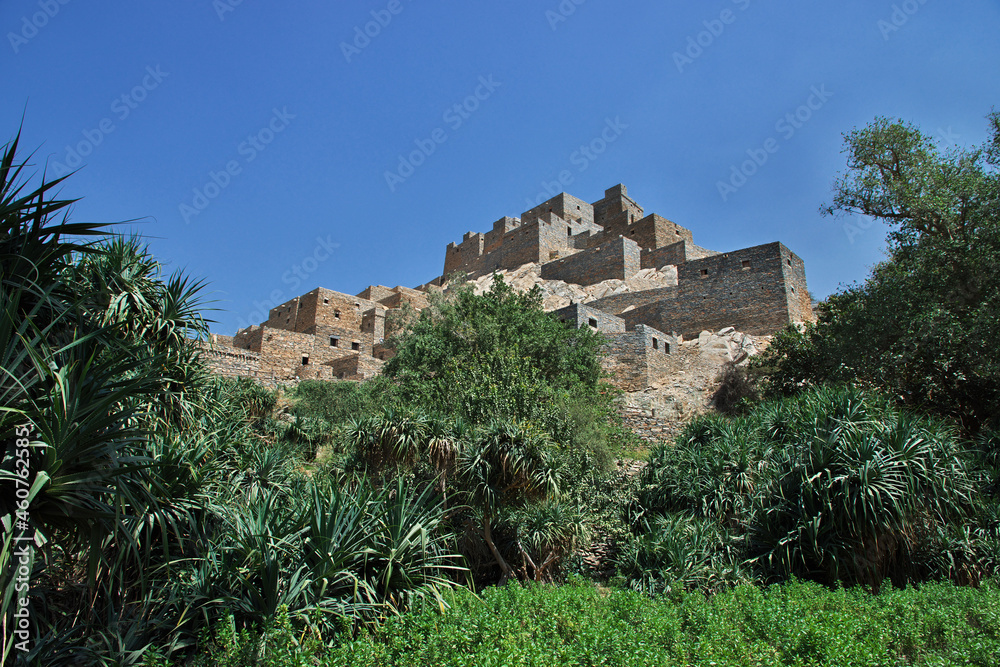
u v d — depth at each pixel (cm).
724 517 1244
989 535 1096
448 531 1109
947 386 1722
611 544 1312
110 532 562
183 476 803
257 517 793
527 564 1161
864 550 1026
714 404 2267
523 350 1864
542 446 1074
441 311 2327
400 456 1062
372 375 2852
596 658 640
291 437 1719
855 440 1070
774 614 781
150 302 860
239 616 698
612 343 2480
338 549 766
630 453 1758
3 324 499
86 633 681
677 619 811
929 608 812
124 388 558
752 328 2727
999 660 644
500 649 629
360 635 673
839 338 1891
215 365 2267
